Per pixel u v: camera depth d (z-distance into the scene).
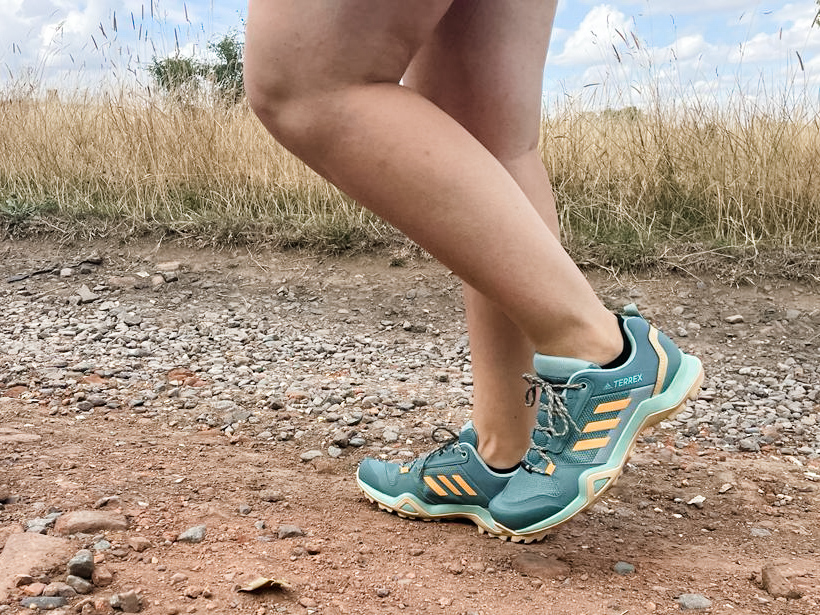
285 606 1.12
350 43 1.00
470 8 1.35
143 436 2.06
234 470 1.79
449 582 1.25
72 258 4.39
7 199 4.94
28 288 4.00
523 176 1.42
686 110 4.65
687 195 4.44
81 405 2.32
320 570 1.25
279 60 1.01
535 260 1.08
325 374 2.88
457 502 1.49
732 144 4.47
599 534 1.50
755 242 3.99
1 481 1.56
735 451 2.17
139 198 4.84
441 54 1.40
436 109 1.06
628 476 1.89
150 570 1.21
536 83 1.42
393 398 2.54
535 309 1.13
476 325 1.43
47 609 1.05
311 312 3.73
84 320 3.53
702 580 1.29
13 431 1.99
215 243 4.46
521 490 1.35
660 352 1.27
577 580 1.27
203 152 5.09
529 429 1.46
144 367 2.85
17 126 5.56
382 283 4.05
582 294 1.17
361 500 1.65
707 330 3.38
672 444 2.20
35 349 3.04
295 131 1.04
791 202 4.17
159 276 4.15
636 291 3.77
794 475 1.95
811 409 2.56
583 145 4.78
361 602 1.16
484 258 1.06
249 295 3.95
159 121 5.26
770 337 3.29
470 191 1.03
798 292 3.67
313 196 4.89
